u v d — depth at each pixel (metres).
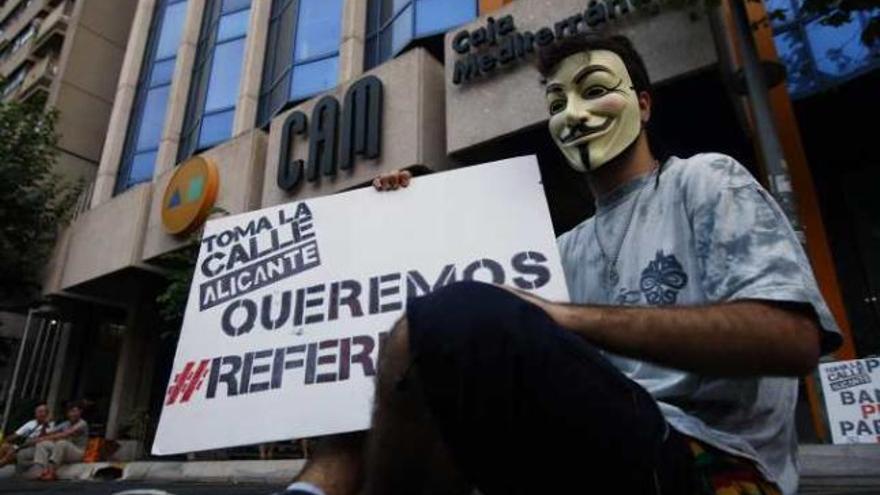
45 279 13.92
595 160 1.32
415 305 0.74
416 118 8.11
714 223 1.08
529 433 0.69
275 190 9.43
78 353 15.52
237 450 8.56
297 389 1.58
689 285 1.13
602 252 1.34
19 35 27.55
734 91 6.07
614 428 0.71
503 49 7.46
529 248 1.57
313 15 12.34
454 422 0.69
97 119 19.28
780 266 0.96
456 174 1.75
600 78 1.36
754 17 7.09
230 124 13.35
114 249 12.23
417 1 10.06
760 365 0.86
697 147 7.43
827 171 7.23
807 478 3.69
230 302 1.76
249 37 13.48
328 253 1.75
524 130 7.15
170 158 14.23
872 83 6.45
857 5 4.62
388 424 0.75
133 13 21.16
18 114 14.34
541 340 0.70
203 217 10.62
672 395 1.09
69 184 15.46
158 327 13.91
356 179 8.44
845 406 4.74
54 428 8.88
